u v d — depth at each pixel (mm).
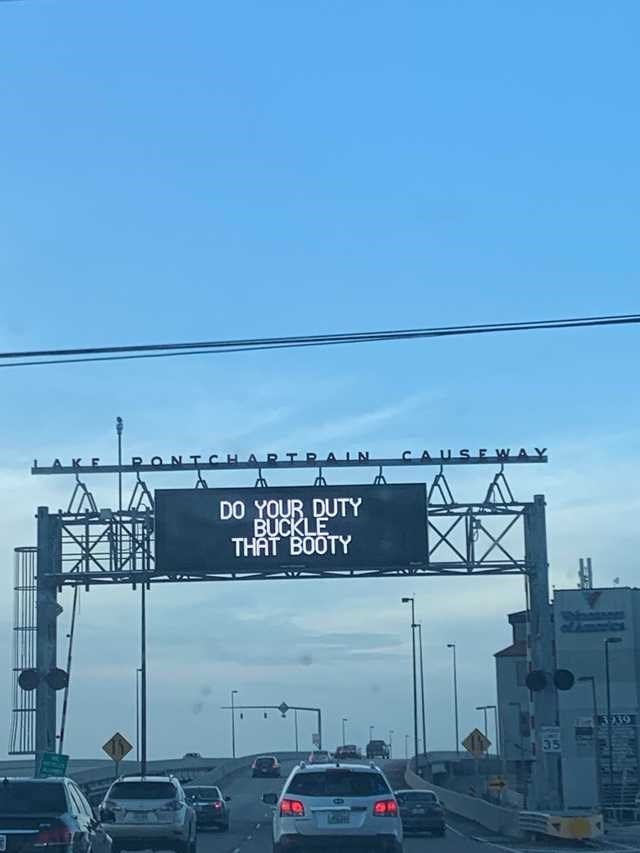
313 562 39312
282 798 20031
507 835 43250
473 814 50781
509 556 40281
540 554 40312
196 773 96000
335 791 20000
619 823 52531
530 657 41344
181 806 29062
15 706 39594
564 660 70625
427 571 40250
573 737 69688
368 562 39438
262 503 39594
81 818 19406
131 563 40188
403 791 44062
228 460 39844
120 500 40344
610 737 64375
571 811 40281
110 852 21953
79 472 40125
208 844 37906
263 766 93938
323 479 39969
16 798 19016
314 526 39469
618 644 70500
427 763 85438
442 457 40094
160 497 39812
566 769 69312
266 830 46250
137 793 29062
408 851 34875
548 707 40219
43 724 39375
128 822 28469
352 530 39531
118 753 45781
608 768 69125
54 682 39656
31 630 39969
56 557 40375
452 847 36812
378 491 39781
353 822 19703
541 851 35281
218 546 39469
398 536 39625
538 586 40344
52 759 38312
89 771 64000
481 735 48656
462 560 40188
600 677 70250
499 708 85875
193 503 39688
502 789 62844
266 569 39375
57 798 19047
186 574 39625
